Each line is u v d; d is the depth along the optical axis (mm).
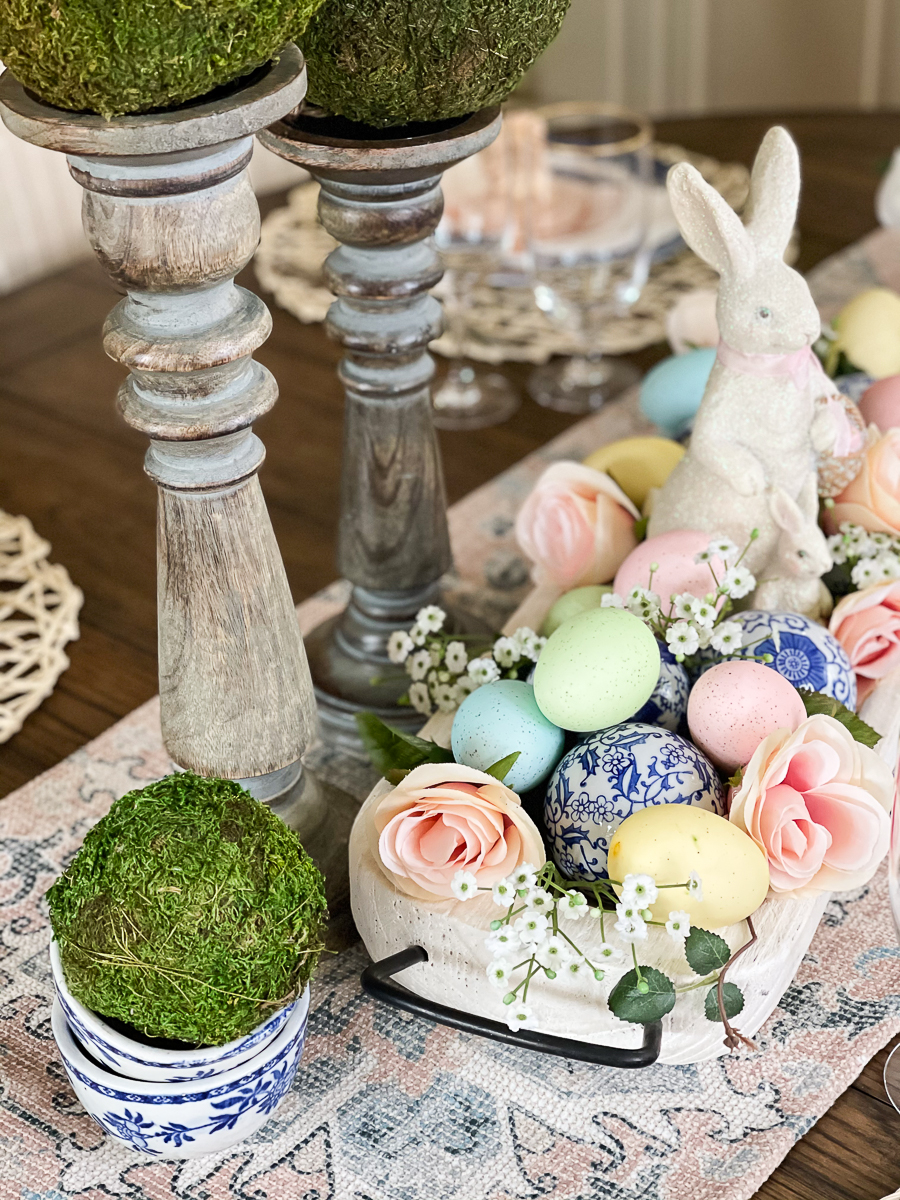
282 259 1332
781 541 724
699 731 640
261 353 1223
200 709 628
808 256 1298
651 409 922
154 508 1063
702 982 564
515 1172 572
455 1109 603
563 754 659
